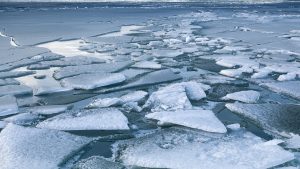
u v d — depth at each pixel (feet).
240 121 18.72
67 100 21.89
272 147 15.23
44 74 27.32
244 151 15.05
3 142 15.42
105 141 16.48
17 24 54.24
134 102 20.94
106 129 17.57
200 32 48.75
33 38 41.96
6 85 24.00
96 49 36.27
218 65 30.27
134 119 18.97
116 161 14.79
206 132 16.99
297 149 15.42
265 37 44.16
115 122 18.04
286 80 25.72
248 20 63.41
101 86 24.16
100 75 25.66
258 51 35.47
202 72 28.27
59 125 17.74
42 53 33.68
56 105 20.81
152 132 17.43
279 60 31.58
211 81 25.39
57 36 43.68
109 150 15.70
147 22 59.00
